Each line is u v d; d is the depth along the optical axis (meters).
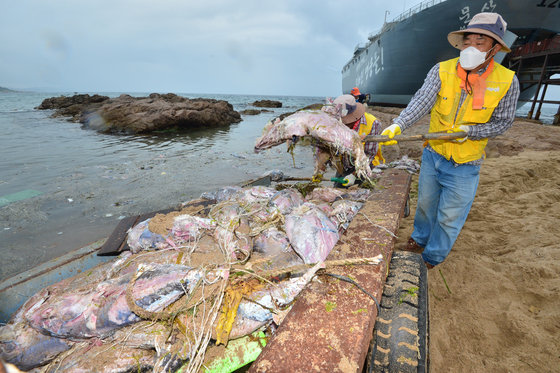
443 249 2.71
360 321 1.41
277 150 11.26
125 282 1.90
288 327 1.39
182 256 2.30
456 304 2.58
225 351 1.73
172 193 6.23
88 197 5.98
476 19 2.13
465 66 2.17
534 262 2.85
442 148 2.54
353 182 4.06
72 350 1.79
